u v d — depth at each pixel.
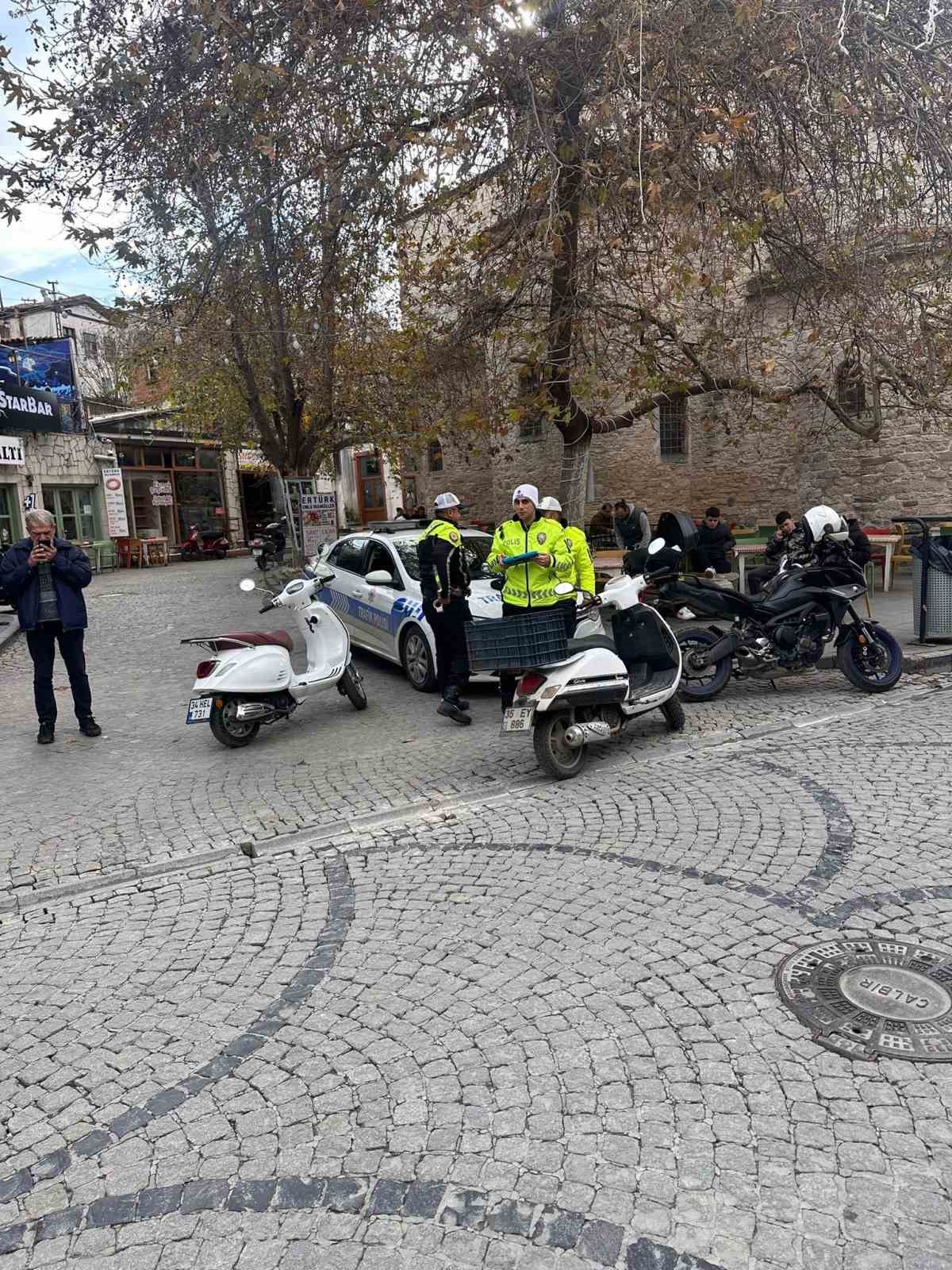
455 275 9.37
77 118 7.21
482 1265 2.09
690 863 4.32
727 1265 2.05
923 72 7.39
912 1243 2.10
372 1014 3.18
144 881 4.61
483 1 6.56
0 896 4.49
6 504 22.66
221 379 17.34
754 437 18.41
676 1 6.77
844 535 7.77
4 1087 2.91
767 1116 2.54
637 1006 3.12
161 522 29.88
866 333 8.95
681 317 9.41
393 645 8.87
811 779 5.44
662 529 8.14
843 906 3.77
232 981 3.50
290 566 20.56
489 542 9.74
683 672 7.75
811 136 7.68
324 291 9.79
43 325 27.30
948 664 8.77
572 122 8.01
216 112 7.06
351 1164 2.45
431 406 11.70
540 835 4.86
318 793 5.80
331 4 6.79
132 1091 2.84
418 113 7.86
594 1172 2.36
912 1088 2.63
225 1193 2.38
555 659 5.71
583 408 10.82
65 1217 2.34
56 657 11.12
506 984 3.32
